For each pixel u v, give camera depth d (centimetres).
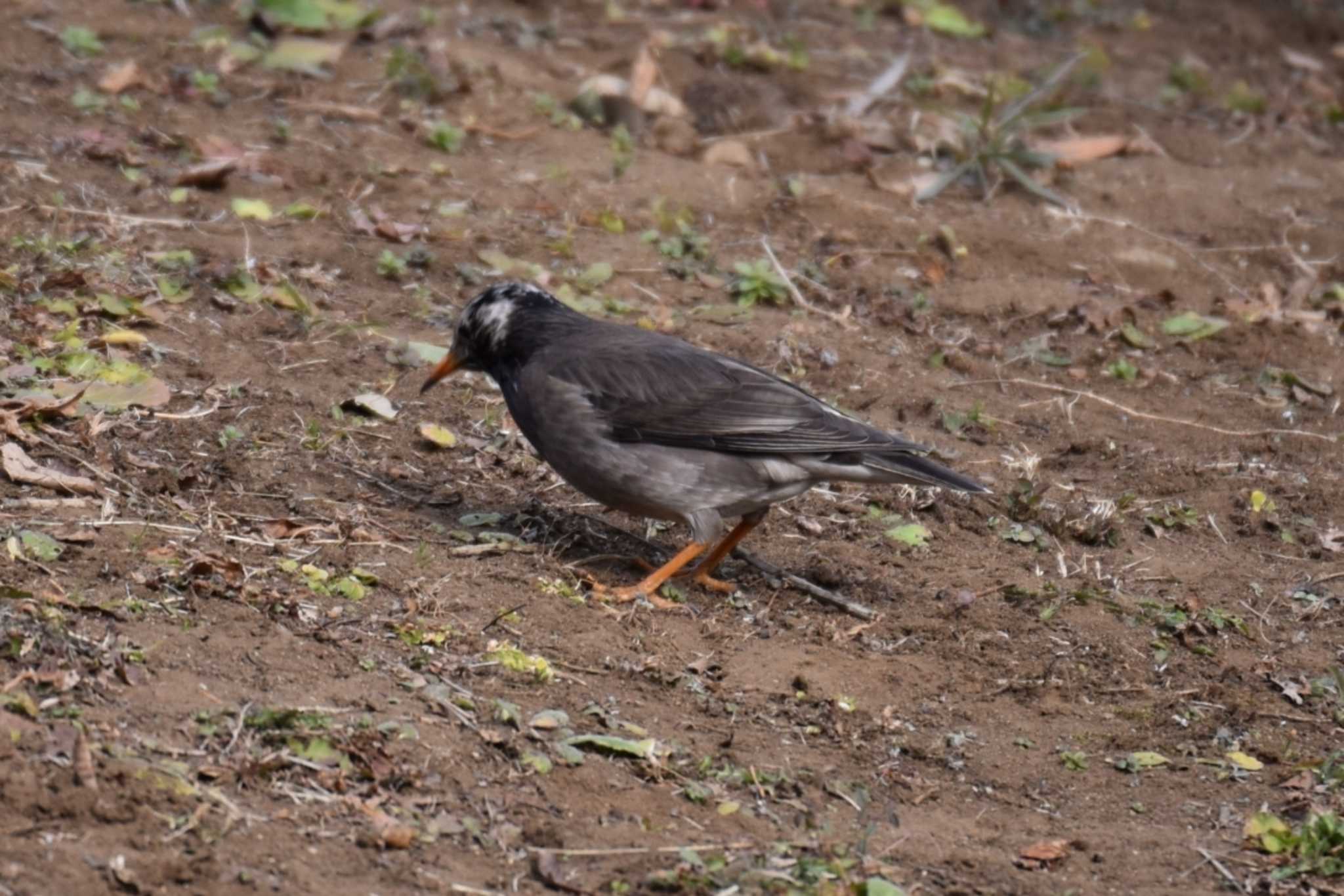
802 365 1424
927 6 2356
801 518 1214
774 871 804
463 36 1989
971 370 1474
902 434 1342
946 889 820
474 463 1209
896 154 1862
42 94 1655
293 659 905
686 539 1183
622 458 1078
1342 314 1642
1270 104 2219
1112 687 1049
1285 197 1888
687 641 1034
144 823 749
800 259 1611
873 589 1130
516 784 845
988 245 1683
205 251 1420
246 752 811
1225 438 1406
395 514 1113
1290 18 2573
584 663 977
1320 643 1119
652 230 1612
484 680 933
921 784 927
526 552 1091
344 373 1288
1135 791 944
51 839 727
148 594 938
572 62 1973
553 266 1516
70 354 1203
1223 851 885
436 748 852
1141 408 1445
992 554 1197
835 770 922
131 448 1114
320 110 1734
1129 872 859
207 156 1590
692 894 779
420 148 1703
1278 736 1010
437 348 1338
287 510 1084
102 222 1434
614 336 1122
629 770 880
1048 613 1113
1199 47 2423
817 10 2309
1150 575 1187
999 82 2073
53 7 1855
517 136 1759
